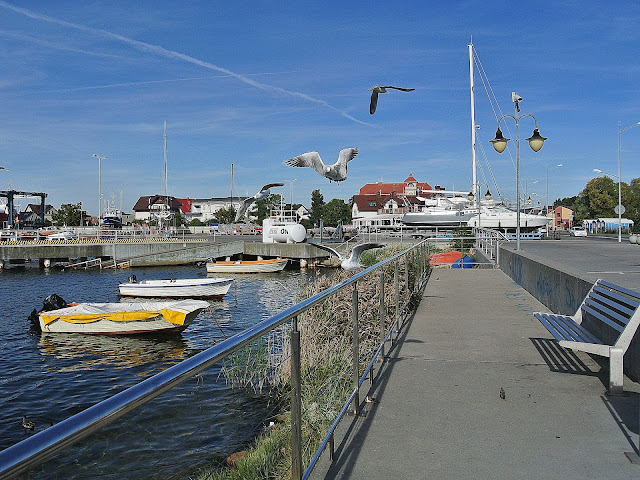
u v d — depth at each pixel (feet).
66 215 384.47
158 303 69.26
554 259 68.80
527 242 138.92
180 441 14.75
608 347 18.62
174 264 176.65
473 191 183.83
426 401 18.22
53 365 53.01
